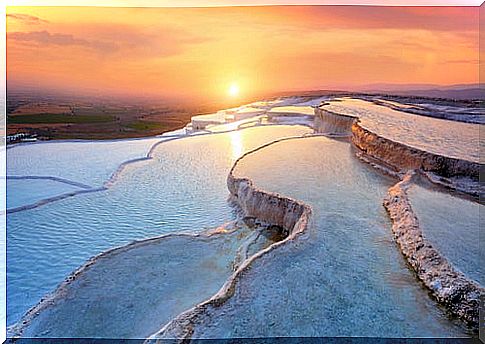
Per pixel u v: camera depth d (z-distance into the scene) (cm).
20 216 791
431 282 359
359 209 553
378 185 668
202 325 312
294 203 578
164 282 504
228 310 329
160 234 722
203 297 468
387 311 328
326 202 580
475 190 578
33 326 440
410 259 406
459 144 748
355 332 303
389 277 379
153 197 912
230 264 546
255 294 348
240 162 828
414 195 571
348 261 406
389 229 487
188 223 762
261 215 628
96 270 529
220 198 895
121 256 564
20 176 1033
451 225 459
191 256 568
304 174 732
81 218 793
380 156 784
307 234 465
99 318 443
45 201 866
